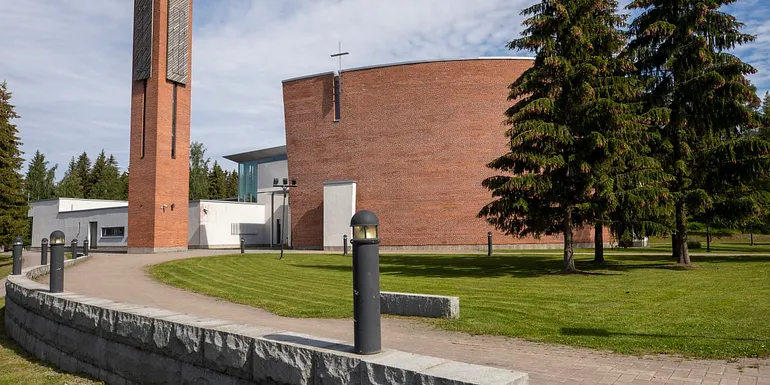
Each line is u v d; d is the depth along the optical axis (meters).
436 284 15.32
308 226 43.47
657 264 20.89
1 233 34.84
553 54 18.33
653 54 20.67
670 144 19.52
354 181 41.22
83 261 25.20
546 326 8.80
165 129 35.88
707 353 6.78
